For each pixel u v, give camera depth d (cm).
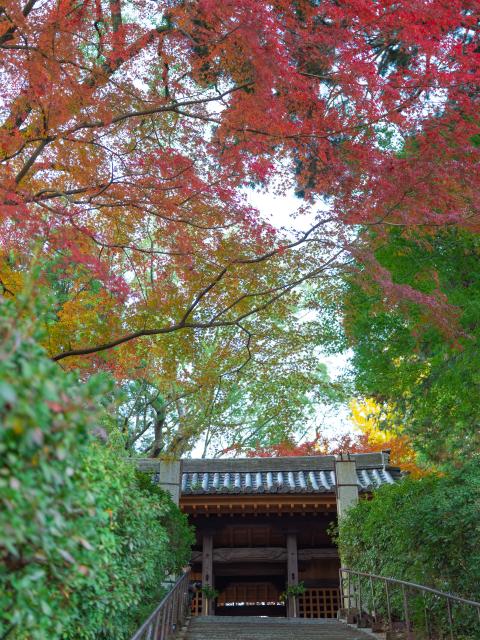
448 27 768
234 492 1614
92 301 851
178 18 762
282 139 789
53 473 246
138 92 811
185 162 777
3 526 224
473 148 773
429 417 1708
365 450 2516
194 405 1647
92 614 496
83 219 855
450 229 1023
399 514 972
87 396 253
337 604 1750
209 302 974
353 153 786
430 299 848
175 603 1099
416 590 941
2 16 698
